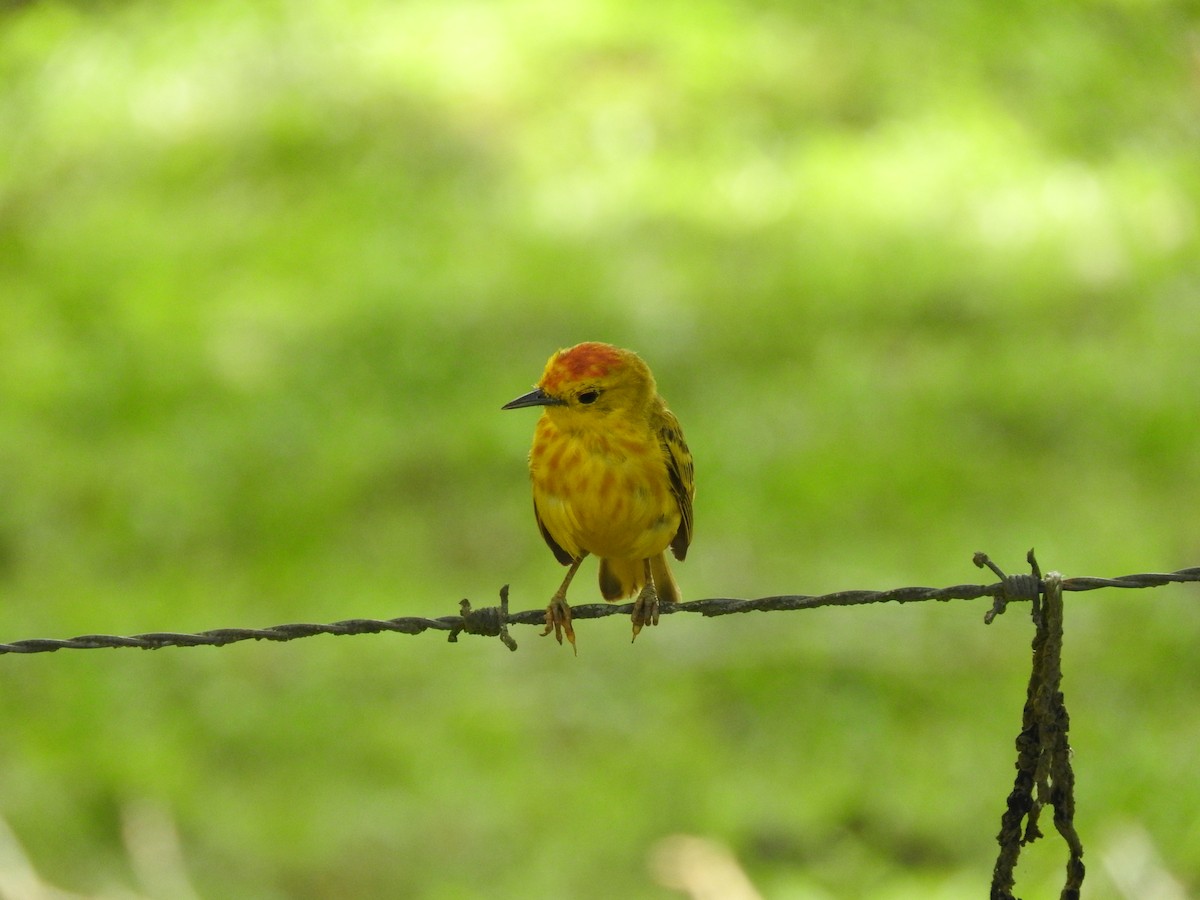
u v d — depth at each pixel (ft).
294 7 72.79
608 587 25.79
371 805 38.65
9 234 63.26
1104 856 34.94
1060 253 57.77
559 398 22.93
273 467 50.31
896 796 37.65
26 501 49.85
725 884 35.58
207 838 37.88
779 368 52.90
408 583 45.39
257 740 40.83
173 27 72.64
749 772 38.75
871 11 72.59
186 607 45.39
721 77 67.67
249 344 55.62
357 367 53.72
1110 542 45.24
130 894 36.22
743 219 59.88
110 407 53.57
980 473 48.29
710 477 48.44
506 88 67.77
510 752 39.88
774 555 45.39
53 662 43.45
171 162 65.72
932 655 41.45
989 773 37.86
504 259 58.34
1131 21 72.43
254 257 60.13
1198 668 40.63
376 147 64.95
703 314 55.26
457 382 52.85
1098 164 63.21
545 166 63.41
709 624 42.83
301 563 46.75
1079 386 51.37
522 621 20.35
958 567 44.37
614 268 57.41
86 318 57.93
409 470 49.52
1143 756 37.70
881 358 53.21
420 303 56.08
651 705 40.75
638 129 64.85
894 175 61.82
